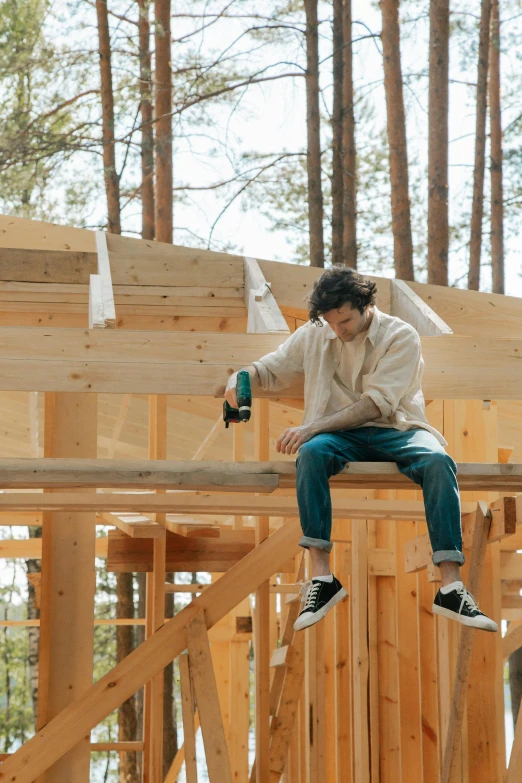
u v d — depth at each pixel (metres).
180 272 5.22
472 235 11.65
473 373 3.62
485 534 4.31
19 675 16.61
